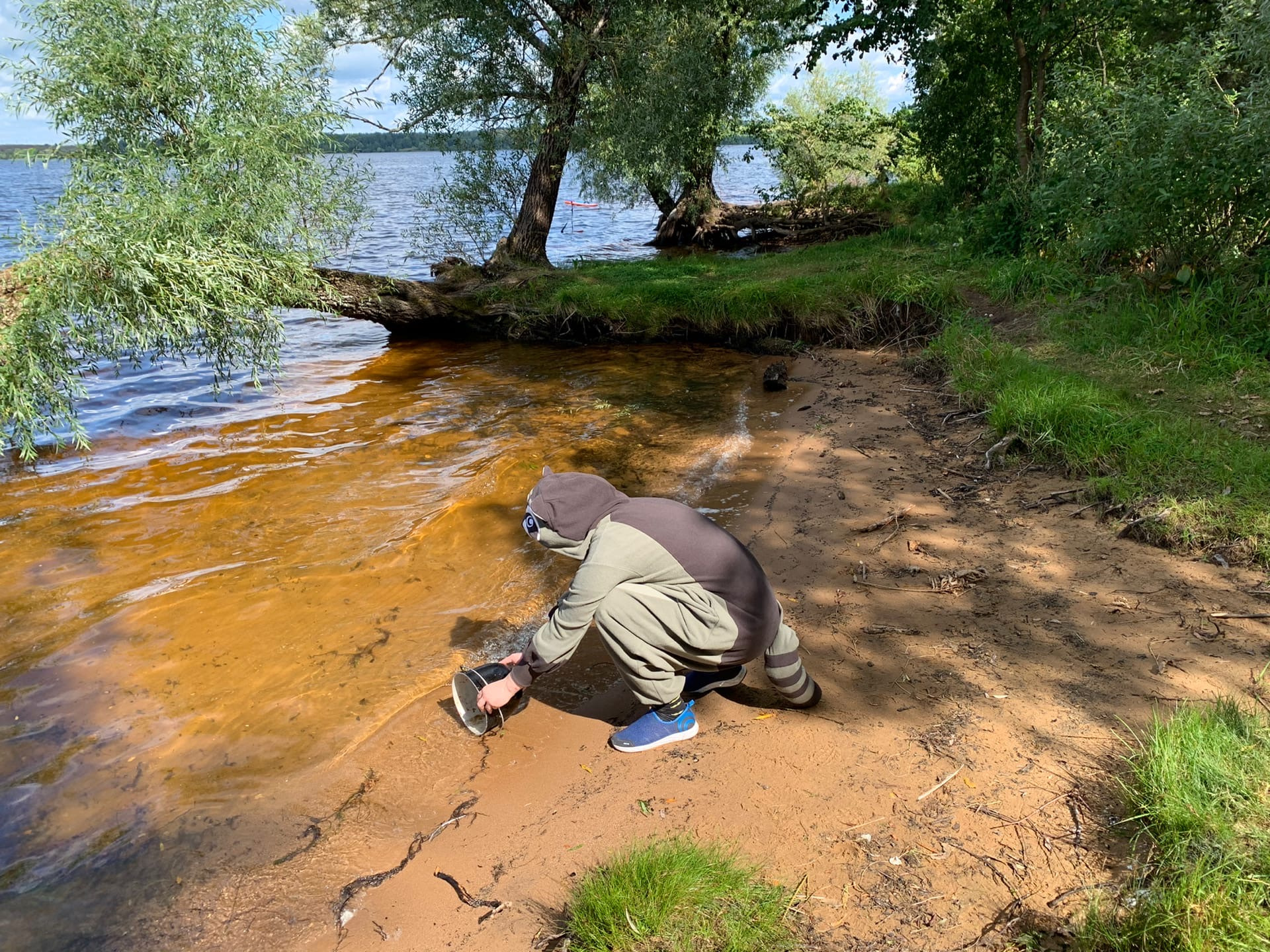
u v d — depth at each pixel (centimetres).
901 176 2078
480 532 512
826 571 431
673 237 2147
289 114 716
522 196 1402
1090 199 790
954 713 311
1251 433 495
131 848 282
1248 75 744
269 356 752
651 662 301
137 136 665
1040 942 216
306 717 349
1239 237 702
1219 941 200
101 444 678
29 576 466
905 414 669
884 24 1269
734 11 1650
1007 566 414
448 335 1104
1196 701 298
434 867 268
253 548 498
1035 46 1096
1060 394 564
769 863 250
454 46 1236
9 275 609
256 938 246
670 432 686
